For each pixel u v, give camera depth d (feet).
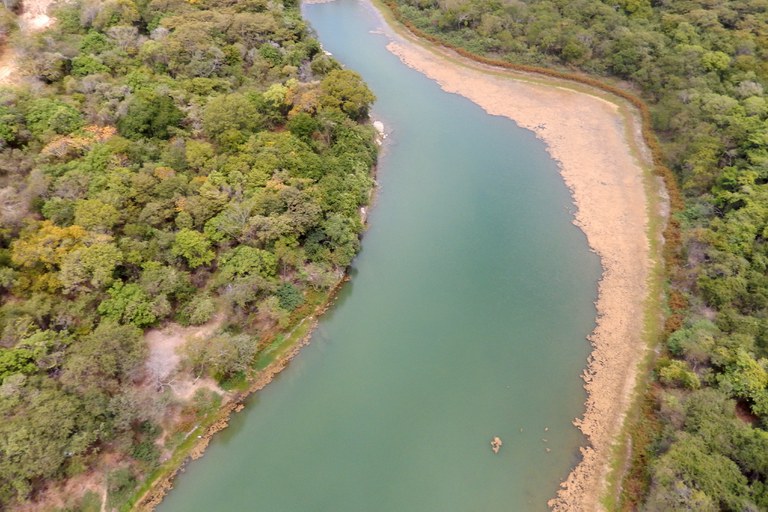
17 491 130.31
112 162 202.18
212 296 189.98
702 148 248.52
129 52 268.00
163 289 176.76
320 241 213.05
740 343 167.84
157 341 176.45
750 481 135.85
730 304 187.93
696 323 184.24
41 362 148.15
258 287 186.29
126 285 173.58
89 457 143.33
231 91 265.34
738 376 159.94
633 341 193.47
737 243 205.57
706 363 170.91
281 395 177.88
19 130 205.57
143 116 222.48
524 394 178.91
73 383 144.46
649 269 221.66
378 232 244.63
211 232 193.36
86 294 167.63
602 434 165.27
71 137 208.64
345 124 266.98
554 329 201.16
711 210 231.91
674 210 245.24
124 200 191.93
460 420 171.22
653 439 158.71
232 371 174.81
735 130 247.91
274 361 185.16
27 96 220.23
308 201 209.36
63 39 264.52
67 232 174.19
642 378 180.04
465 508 149.18
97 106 227.81
